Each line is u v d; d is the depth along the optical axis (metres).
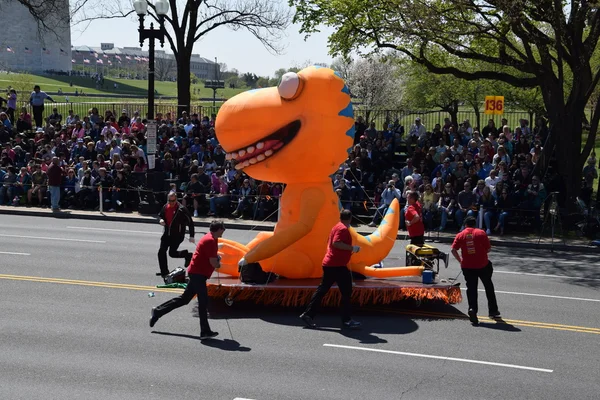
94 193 23.77
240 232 20.41
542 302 12.33
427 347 9.45
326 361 8.74
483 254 10.73
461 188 21.31
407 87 47.22
